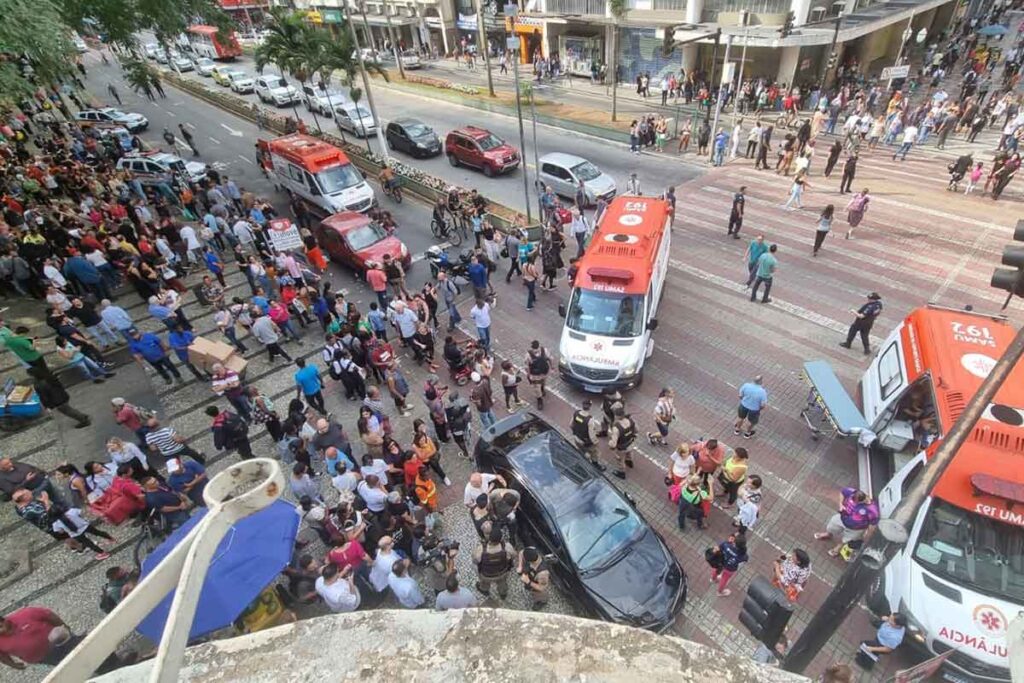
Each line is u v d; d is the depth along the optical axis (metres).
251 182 24.17
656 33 30.00
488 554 7.29
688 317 13.89
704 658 2.34
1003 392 7.42
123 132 27.44
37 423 11.60
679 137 25.78
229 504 1.91
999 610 6.41
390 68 45.47
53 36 12.88
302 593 7.54
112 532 9.33
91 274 14.32
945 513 6.98
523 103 31.84
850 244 16.11
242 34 57.12
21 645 6.30
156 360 12.04
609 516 8.11
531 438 9.21
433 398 10.00
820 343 12.62
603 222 13.82
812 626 4.77
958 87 27.72
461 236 18.67
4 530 9.43
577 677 2.29
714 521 9.00
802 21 26.61
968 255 15.05
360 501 8.23
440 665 2.36
